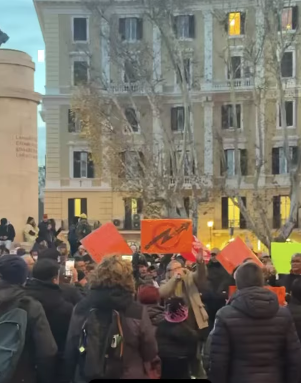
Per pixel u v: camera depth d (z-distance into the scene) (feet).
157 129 162.09
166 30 140.05
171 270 27.81
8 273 18.62
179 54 117.08
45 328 17.95
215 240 168.86
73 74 173.37
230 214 170.71
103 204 174.50
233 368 17.25
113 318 16.87
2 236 75.92
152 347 17.10
